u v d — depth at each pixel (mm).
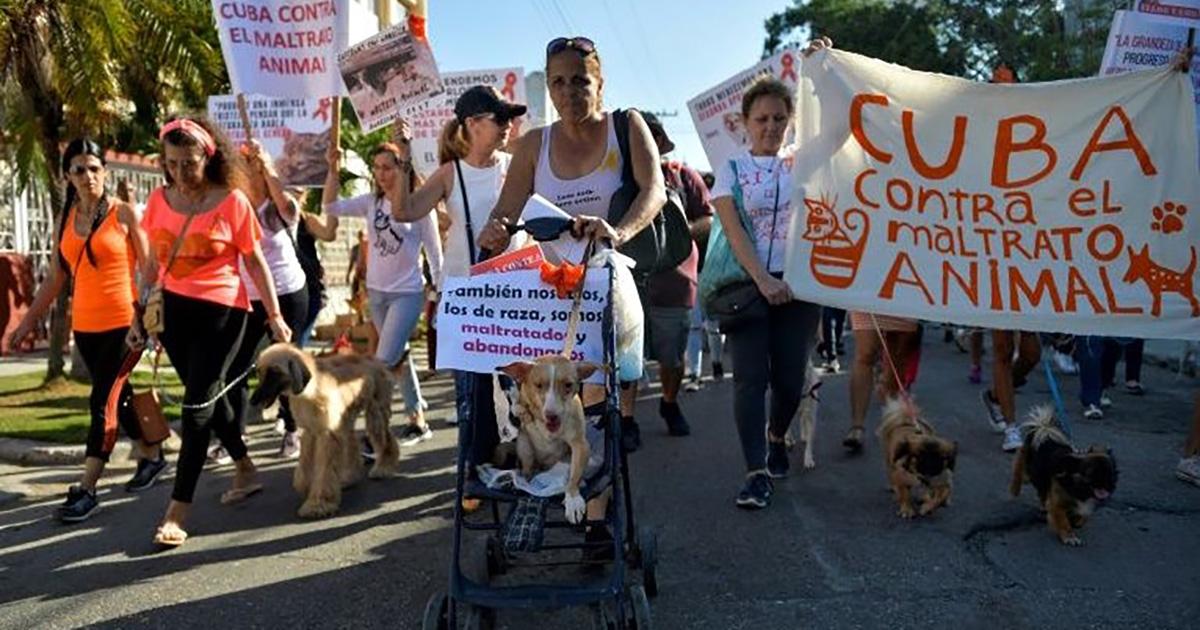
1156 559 4559
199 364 5191
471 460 3715
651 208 4242
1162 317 4781
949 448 5098
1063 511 4770
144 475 6262
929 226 5020
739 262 5316
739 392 5480
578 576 4430
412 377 7441
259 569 4711
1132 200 4805
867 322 6465
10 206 12938
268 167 6766
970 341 10797
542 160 4504
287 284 6953
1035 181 4902
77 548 5094
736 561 4625
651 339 7195
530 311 3855
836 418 7984
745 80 8930
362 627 4016
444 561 4762
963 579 4344
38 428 7711
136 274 6652
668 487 5949
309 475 5902
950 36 29391
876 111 5055
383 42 6562
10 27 9094
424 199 5492
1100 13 22312
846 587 4277
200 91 10695
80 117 9844
